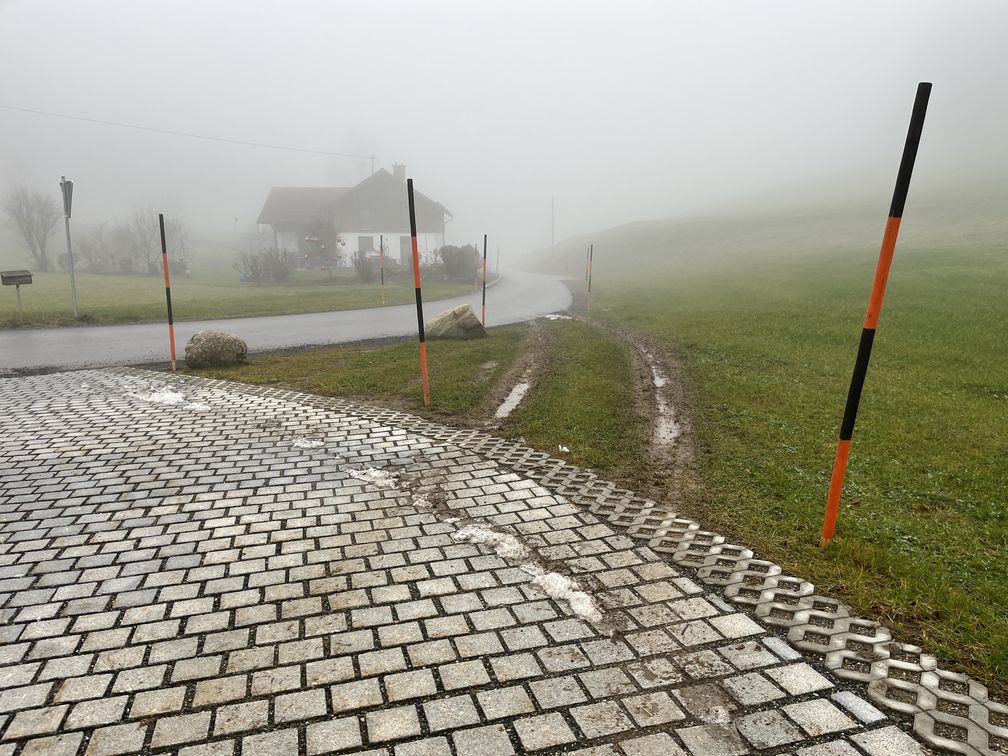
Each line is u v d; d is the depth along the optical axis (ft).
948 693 9.04
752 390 28.02
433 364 34.45
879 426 22.61
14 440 20.65
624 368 33.96
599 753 7.92
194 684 9.15
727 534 14.06
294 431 21.80
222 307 67.92
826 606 11.27
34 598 11.37
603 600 11.40
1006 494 16.76
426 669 9.52
